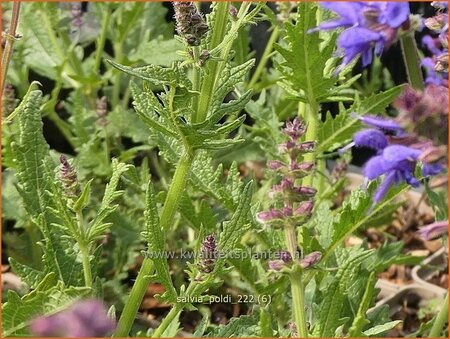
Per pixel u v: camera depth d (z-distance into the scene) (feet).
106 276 2.66
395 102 1.12
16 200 2.58
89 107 3.31
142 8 3.13
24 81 3.11
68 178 1.53
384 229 3.23
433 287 2.64
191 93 1.39
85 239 1.56
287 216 1.41
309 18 1.80
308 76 1.89
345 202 1.89
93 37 3.61
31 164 1.66
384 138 1.14
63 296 1.46
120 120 2.97
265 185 2.54
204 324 1.75
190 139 1.47
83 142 2.97
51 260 1.64
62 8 3.59
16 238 2.64
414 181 1.15
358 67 3.45
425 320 2.54
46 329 0.85
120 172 1.60
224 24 1.51
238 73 1.54
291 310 1.97
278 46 1.84
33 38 3.25
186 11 1.39
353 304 1.92
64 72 3.29
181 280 2.58
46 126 3.65
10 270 2.69
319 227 2.03
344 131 1.99
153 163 3.27
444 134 1.10
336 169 2.70
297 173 1.42
